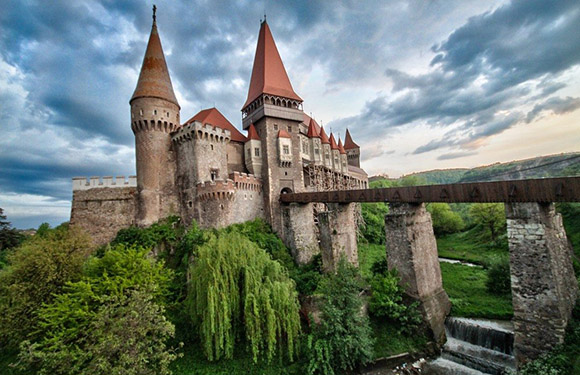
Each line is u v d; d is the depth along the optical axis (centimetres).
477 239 5375
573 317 1642
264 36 5012
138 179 3806
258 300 1975
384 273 2634
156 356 1512
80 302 1923
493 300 2638
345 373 2002
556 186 1538
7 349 2212
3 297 2156
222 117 4741
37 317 2066
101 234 3662
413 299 2308
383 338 2259
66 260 2336
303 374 1969
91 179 3756
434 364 2031
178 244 3462
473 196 1945
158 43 4153
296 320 2062
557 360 1449
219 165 4025
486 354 1997
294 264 3809
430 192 2233
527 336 1630
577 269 2711
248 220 4069
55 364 1498
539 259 1609
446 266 3912
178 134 3928
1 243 4972
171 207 3884
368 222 6084
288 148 4578
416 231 2444
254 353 1889
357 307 2081
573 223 3909
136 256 2286
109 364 1328
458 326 2270
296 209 4069
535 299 1614
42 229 4494
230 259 2131
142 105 3809
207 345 1909
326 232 3241
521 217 1695
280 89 4728
